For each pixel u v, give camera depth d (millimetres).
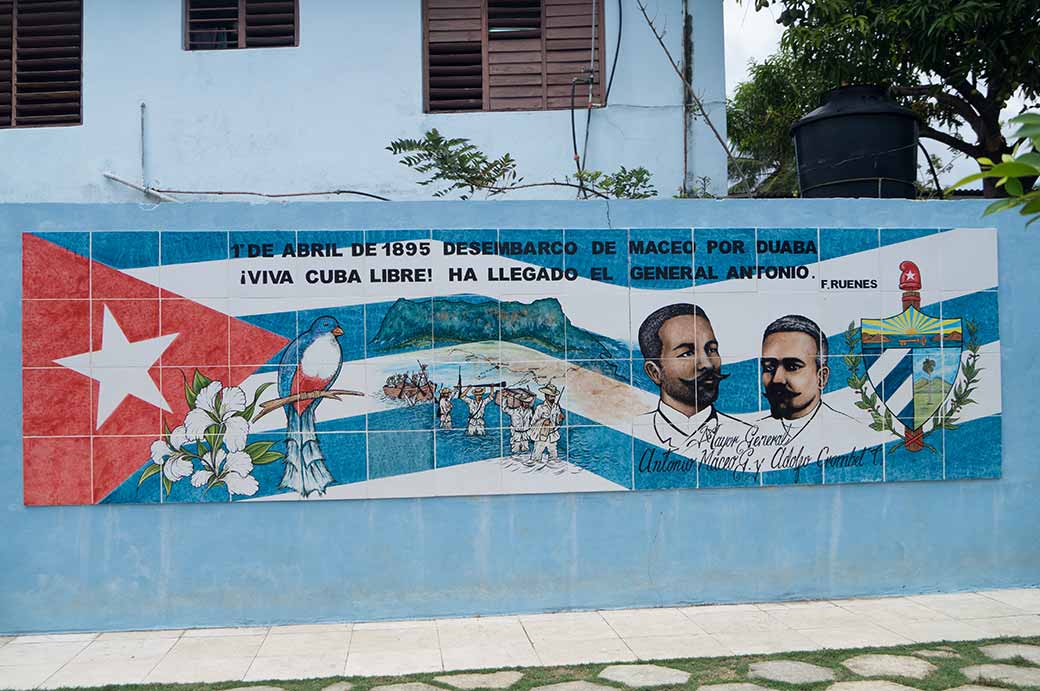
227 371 6301
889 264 6734
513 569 6449
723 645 5719
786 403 6625
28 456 6215
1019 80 10242
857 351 6695
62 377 6234
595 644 5781
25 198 9680
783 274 6648
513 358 6445
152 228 6293
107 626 6250
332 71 9578
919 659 5414
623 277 6520
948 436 6773
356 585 6371
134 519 6277
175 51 9633
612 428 6504
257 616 6320
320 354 6352
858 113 7387
